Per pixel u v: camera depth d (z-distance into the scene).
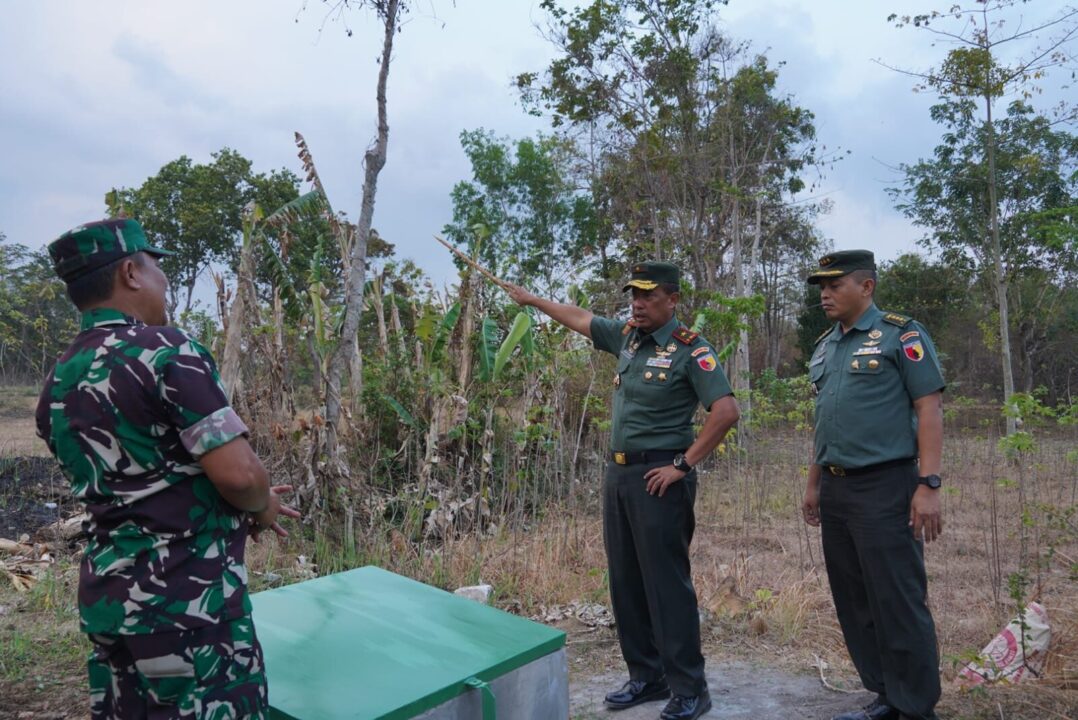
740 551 6.14
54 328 11.00
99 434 1.62
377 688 1.82
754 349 29.08
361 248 6.38
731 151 17.75
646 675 3.37
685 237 17.91
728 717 3.22
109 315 1.73
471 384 7.70
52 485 7.04
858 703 3.32
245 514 1.79
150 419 1.62
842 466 2.98
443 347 7.99
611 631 4.29
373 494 6.40
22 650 3.73
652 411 3.17
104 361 1.64
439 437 7.20
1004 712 3.13
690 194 18.81
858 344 3.04
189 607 1.61
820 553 6.08
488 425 6.52
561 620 4.50
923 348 2.88
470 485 6.81
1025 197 15.27
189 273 23.47
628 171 17.52
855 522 2.96
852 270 3.05
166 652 1.59
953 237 16.98
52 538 5.91
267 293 9.48
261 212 7.30
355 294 6.32
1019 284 20.03
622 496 3.25
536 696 2.12
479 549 5.38
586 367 8.32
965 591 5.01
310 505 5.93
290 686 1.82
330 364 6.52
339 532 5.82
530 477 6.91
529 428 6.42
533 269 21.36
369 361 8.38
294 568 5.33
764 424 9.62
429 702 1.81
